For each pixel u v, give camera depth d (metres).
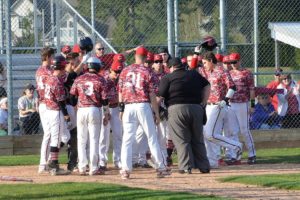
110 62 32.44
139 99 26.89
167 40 39.56
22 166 31.98
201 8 46.47
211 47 32.19
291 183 24.47
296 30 43.88
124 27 42.75
